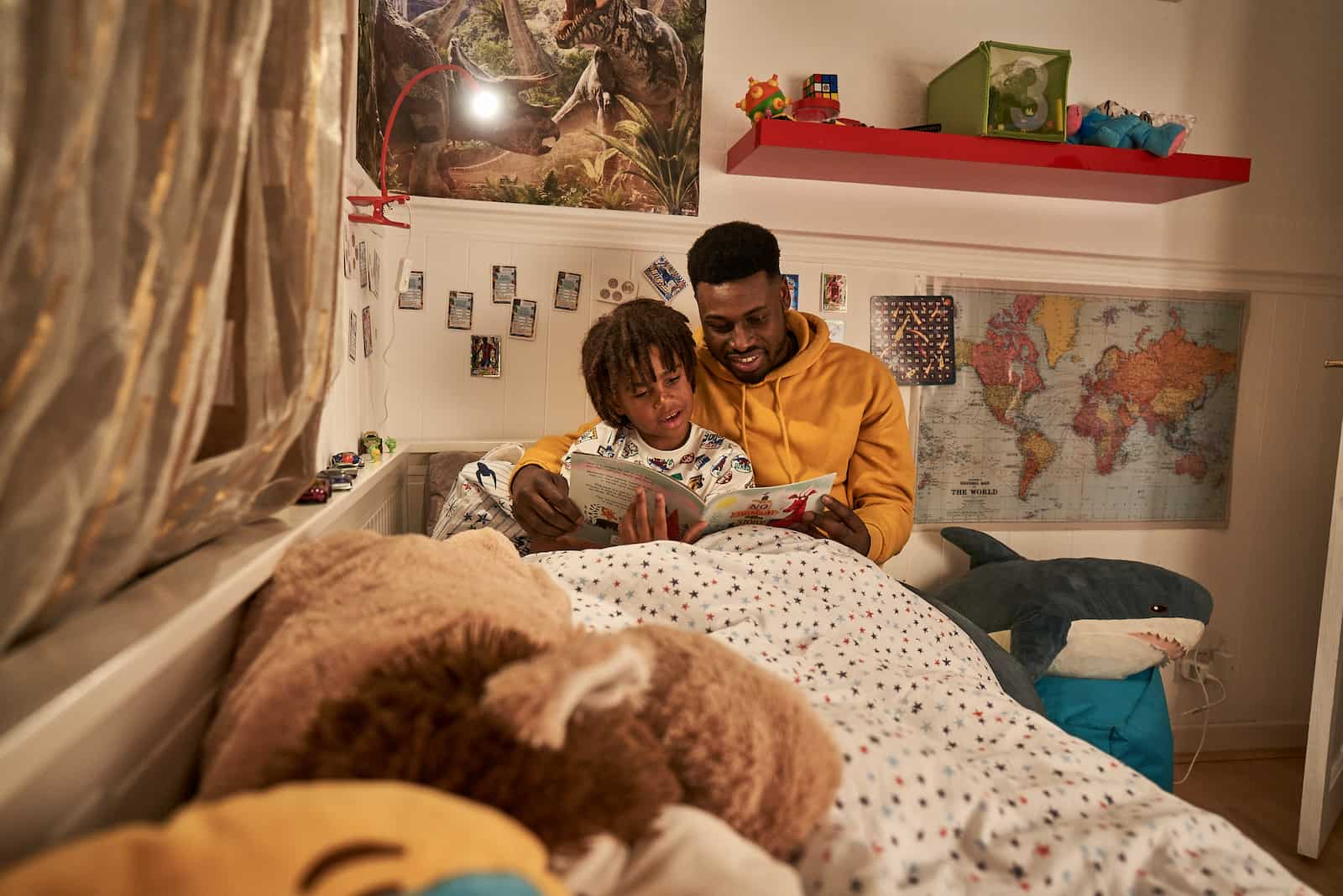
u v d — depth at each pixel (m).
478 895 0.31
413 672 0.51
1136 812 0.74
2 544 0.43
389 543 0.85
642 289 2.29
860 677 1.05
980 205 2.41
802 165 2.17
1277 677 2.69
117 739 0.54
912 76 2.34
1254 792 2.36
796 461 1.92
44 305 0.40
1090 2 2.40
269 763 0.46
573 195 2.23
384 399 2.15
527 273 2.24
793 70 2.29
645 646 0.63
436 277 2.20
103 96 0.45
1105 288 2.48
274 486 0.97
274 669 0.60
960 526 2.47
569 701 0.44
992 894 0.61
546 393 2.28
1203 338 2.54
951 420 2.44
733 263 1.77
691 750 0.57
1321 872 1.92
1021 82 2.12
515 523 1.74
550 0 2.17
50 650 0.50
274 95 0.78
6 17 0.36
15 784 0.37
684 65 2.25
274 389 0.80
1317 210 2.58
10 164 0.37
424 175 2.16
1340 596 1.91
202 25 0.52
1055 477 2.51
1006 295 2.44
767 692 0.63
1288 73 2.52
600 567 1.23
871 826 0.64
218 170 0.60
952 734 0.94
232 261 0.80
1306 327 2.60
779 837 0.57
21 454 0.44
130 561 0.59
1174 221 2.51
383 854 0.31
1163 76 2.46
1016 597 2.05
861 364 2.02
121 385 0.47
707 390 1.97
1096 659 1.97
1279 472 2.63
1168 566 2.59
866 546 1.67
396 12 2.09
